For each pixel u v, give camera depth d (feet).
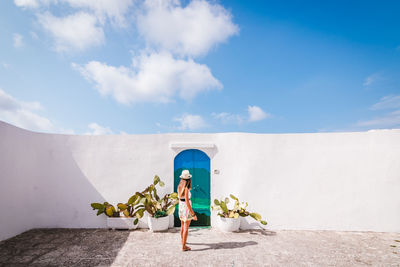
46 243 16.08
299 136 21.16
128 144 21.29
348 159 20.52
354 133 20.79
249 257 13.79
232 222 18.89
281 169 20.84
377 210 19.84
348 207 20.10
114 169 20.98
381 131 20.47
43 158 20.27
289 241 16.90
